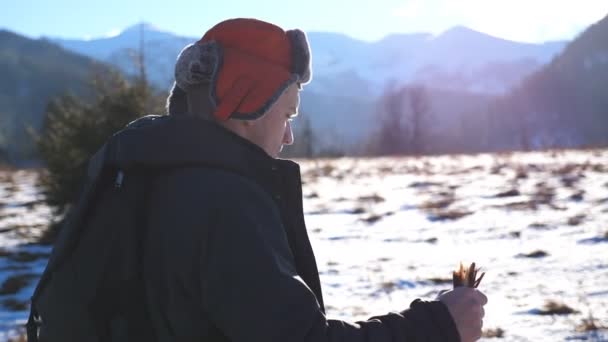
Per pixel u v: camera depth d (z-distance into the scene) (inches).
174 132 62.3
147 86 495.2
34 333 69.4
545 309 251.8
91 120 470.6
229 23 66.9
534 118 6171.3
